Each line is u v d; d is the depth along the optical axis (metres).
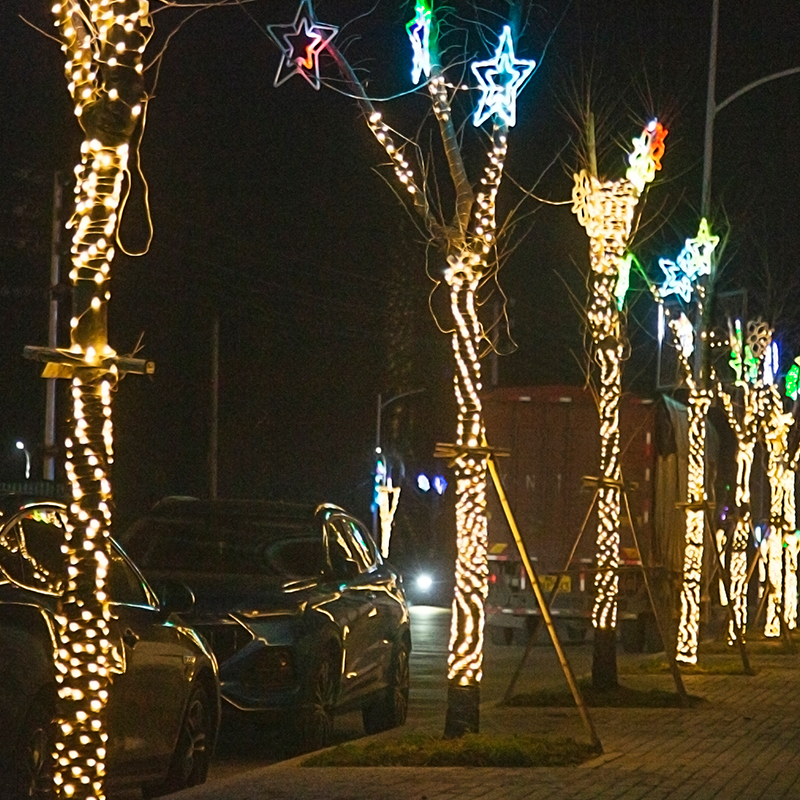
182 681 14.59
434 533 81.38
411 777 14.85
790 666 29.14
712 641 35.62
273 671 17.56
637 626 35.72
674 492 37.28
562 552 37.19
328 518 20.45
